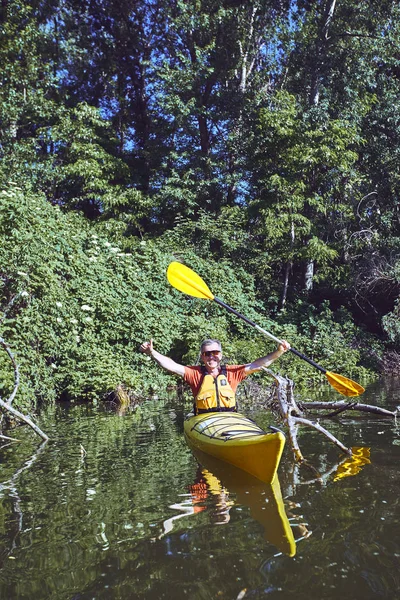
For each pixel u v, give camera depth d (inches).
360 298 592.7
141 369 356.5
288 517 114.2
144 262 459.2
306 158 536.1
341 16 681.0
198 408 198.4
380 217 601.3
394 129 625.3
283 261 605.3
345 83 635.5
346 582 87.0
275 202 546.3
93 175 661.9
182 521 114.3
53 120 703.1
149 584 88.5
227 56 767.7
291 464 158.4
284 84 791.1
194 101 714.8
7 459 175.2
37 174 605.6
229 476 147.9
